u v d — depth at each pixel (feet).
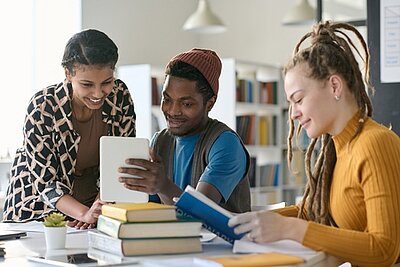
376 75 12.65
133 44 24.58
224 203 8.10
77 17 22.31
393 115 12.53
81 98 8.50
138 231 5.94
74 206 8.41
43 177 8.75
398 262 6.64
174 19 26.45
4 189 19.51
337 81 6.42
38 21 21.17
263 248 6.00
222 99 23.15
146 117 22.40
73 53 8.27
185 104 8.19
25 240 7.41
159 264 5.49
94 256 6.01
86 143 9.15
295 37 26.48
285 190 25.57
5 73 20.20
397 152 6.23
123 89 9.43
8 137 20.06
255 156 24.58
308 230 5.99
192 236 6.07
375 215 6.04
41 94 8.93
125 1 24.23
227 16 27.89
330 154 6.85
